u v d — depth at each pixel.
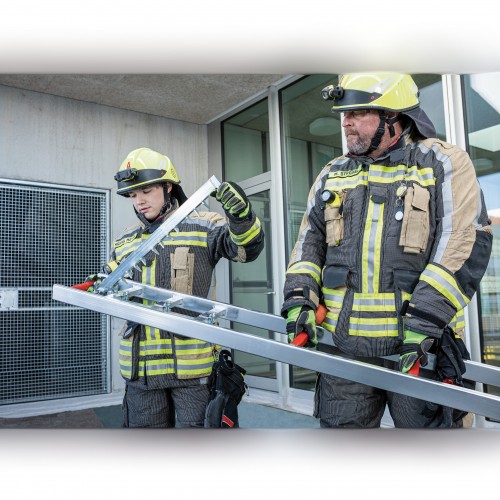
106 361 4.82
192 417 1.77
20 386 4.45
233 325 5.00
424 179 1.33
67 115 4.83
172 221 1.59
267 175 4.61
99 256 4.95
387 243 1.34
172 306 1.62
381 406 1.44
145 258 1.88
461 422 1.31
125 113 5.13
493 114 2.89
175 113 5.26
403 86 1.35
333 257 1.43
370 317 1.34
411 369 1.18
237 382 1.66
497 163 2.89
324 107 4.10
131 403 1.87
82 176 4.88
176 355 1.77
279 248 4.38
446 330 1.26
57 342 4.63
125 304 1.41
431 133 1.43
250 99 4.86
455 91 3.02
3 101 4.55
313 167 4.18
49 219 4.72
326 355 1.18
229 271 5.11
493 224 2.90
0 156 4.52
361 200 1.40
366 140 1.38
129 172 1.82
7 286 4.47
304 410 3.99
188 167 5.45
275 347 1.21
